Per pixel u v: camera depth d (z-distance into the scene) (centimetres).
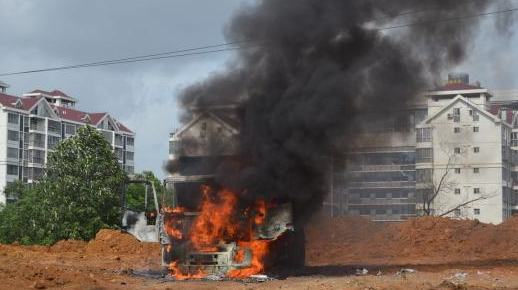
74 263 2570
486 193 7144
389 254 3078
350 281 1667
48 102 10131
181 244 1909
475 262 2534
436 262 2569
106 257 2934
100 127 10769
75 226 4491
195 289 1553
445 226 3384
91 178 4728
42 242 4550
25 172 9244
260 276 1811
